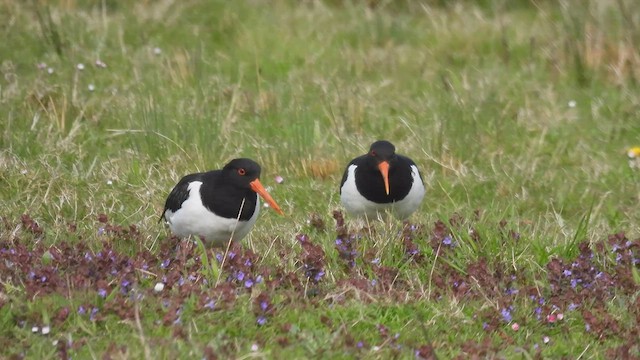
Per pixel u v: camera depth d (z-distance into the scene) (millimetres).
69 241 10539
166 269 9539
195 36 17109
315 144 13891
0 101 14211
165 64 15945
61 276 9258
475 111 14719
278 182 13047
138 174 12875
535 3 18047
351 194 11586
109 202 12180
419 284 9711
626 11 16844
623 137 14680
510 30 17438
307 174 13383
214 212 10359
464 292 9664
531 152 13992
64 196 11930
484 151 13992
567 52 16328
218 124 13992
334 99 15164
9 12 16922
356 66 16375
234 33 17312
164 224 11367
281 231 11406
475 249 10578
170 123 13836
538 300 9633
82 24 16828
